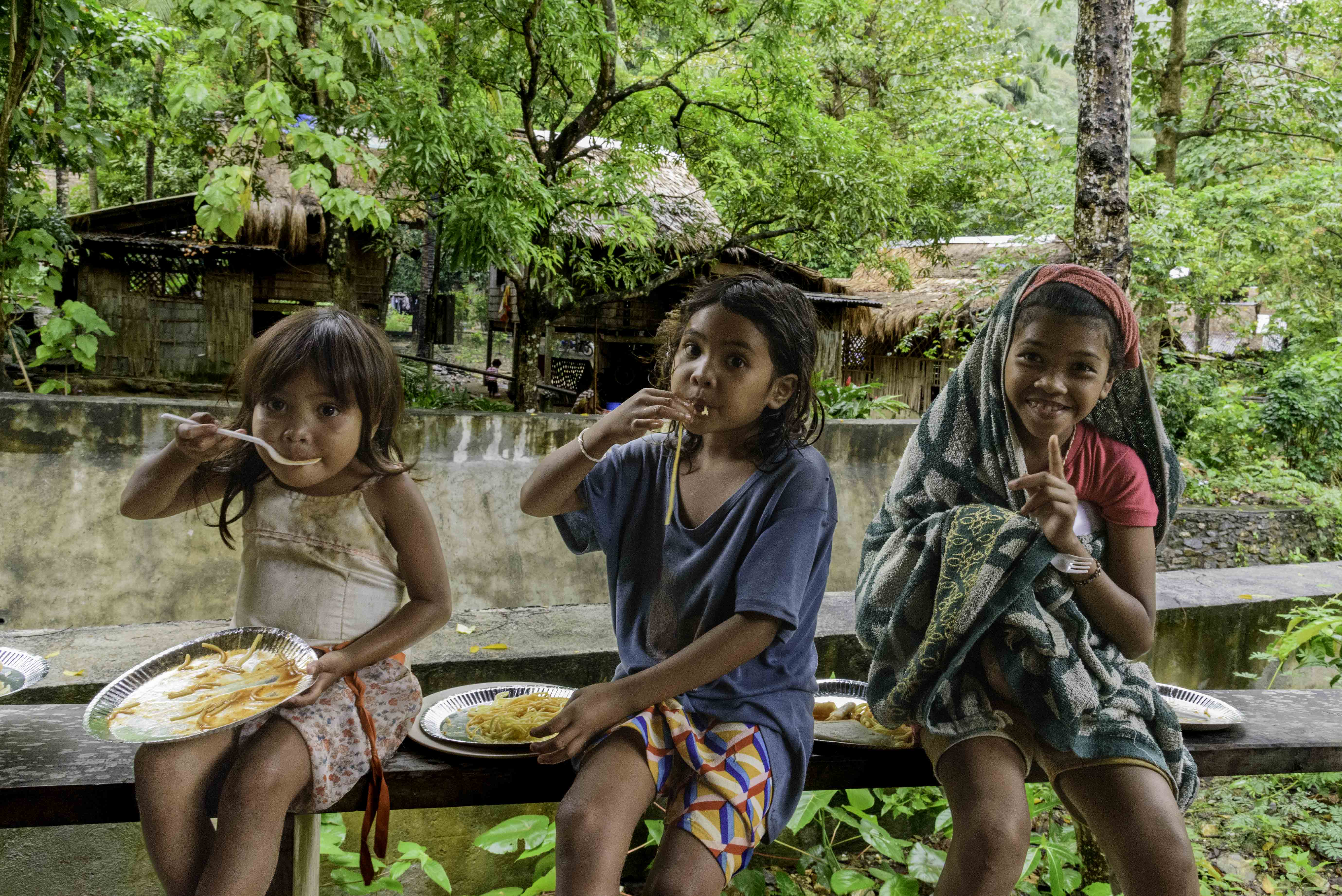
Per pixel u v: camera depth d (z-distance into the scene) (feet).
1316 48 43.91
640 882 9.66
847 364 54.44
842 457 15.29
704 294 5.78
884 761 6.33
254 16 14.60
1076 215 9.80
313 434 5.30
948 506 6.31
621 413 5.63
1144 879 5.16
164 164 53.11
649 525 6.10
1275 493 34.73
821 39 26.76
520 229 18.58
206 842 4.99
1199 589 13.51
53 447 11.27
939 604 5.78
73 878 7.86
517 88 22.56
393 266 38.01
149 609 11.45
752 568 5.44
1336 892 9.71
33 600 10.91
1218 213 40.81
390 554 5.91
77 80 26.09
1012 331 6.00
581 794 4.98
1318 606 13.39
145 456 11.69
